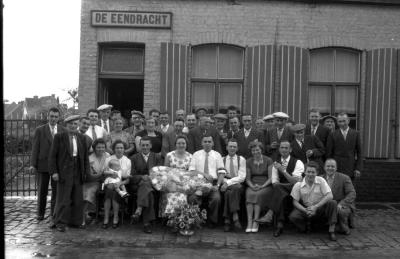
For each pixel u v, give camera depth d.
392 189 10.46
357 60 10.63
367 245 6.95
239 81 10.48
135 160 8.12
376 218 8.79
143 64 10.47
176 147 8.12
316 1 10.38
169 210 7.43
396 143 10.52
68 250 6.43
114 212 7.75
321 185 7.46
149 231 7.46
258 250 6.63
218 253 6.45
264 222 7.68
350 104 10.66
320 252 6.56
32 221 8.06
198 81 10.50
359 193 10.47
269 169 7.95
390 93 10.44
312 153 8.29
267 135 8.78
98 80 10.39
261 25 10.36
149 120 8.51
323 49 10.57
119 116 8.72
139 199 7.47
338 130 8.79
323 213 7.44
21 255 6.14
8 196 10.38
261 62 10.29
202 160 8.08
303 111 10.38
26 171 13.69
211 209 7.75
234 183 7.83
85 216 7.96
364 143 10.49
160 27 10.23
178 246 6.77
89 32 10.22
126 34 10.23
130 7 10.23
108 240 7.00
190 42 10.29
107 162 7.96
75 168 7.60
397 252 6.58
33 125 13.43
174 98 10.23
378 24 10.46
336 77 10.62
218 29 10.33
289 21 10.38
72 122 7.58
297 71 10.37
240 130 8.88
